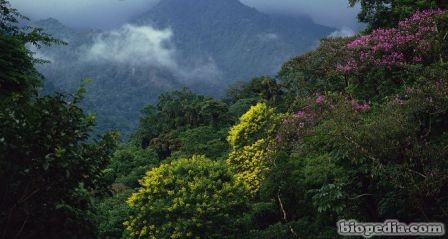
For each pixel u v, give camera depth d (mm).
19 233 4633
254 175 18688
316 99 13648
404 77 14312
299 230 13797
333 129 10727
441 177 8742
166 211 14672
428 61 14234
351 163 11078
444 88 10133
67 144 4688
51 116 4648
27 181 4484
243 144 20953
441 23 14414
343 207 11445
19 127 4438
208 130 45250
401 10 17500
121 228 17828
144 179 16125
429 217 10164
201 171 15719
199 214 14391
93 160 4891
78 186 4949
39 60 9562
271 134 19531
